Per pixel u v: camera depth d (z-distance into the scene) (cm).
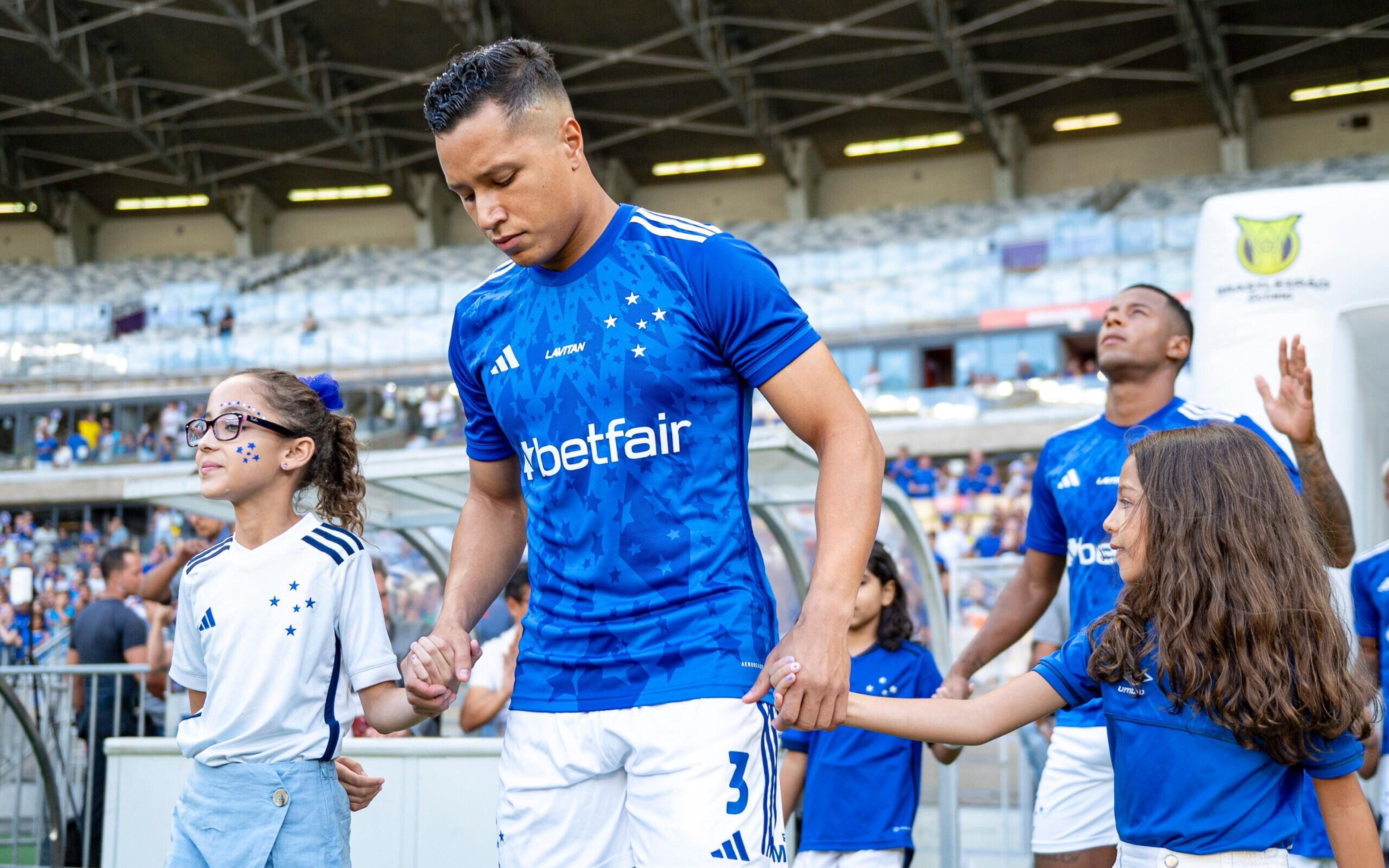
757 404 1472
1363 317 425
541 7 2422
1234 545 178
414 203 3186
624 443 171
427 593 592
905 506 470
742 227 3081
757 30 2522
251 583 206
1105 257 2359
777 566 512
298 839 201
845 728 348
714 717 165
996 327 2344
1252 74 2661
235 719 201
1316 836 312
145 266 3253
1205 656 176
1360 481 425
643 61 2595
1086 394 2038
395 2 2378
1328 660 175
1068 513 309
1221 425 193
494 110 163
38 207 3172
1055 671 195
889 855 342
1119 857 190
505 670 451
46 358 2498
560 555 178
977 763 681
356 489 233
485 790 328
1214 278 449
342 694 210
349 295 2744
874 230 2928
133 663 534
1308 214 436
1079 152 2958
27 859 486
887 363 2409
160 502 477
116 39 2538
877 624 365
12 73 2611
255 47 2522
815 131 2962
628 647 170
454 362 201
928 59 2575
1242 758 177
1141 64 2608
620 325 173
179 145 2936
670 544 170
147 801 338
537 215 167
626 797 173
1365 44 2500
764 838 167
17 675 496
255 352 2545
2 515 2256
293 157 3020
